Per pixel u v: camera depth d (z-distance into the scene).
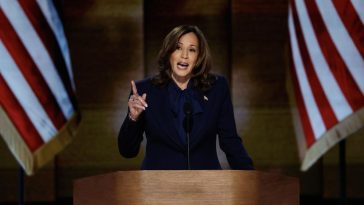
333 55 13.59
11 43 12.66
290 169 21.17
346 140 21.08
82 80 21.02
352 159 21.09
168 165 8.53
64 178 21.09
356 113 13.37
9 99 12.64
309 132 13.98
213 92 8.90
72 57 20.98
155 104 8.72
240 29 21.12
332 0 13.54
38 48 12.80
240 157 8.85
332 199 21.03
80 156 21.03
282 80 21.09
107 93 21.05
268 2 21.05
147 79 9.01
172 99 8.80
